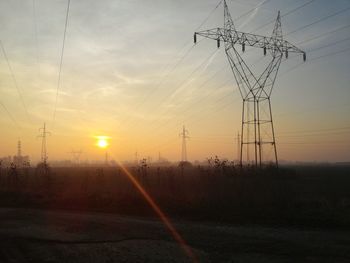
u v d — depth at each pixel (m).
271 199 28.66
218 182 37.75
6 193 40.97
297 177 64.31
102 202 33.09
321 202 27.45
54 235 21.45
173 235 20.81
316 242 18.64
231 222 24.30
